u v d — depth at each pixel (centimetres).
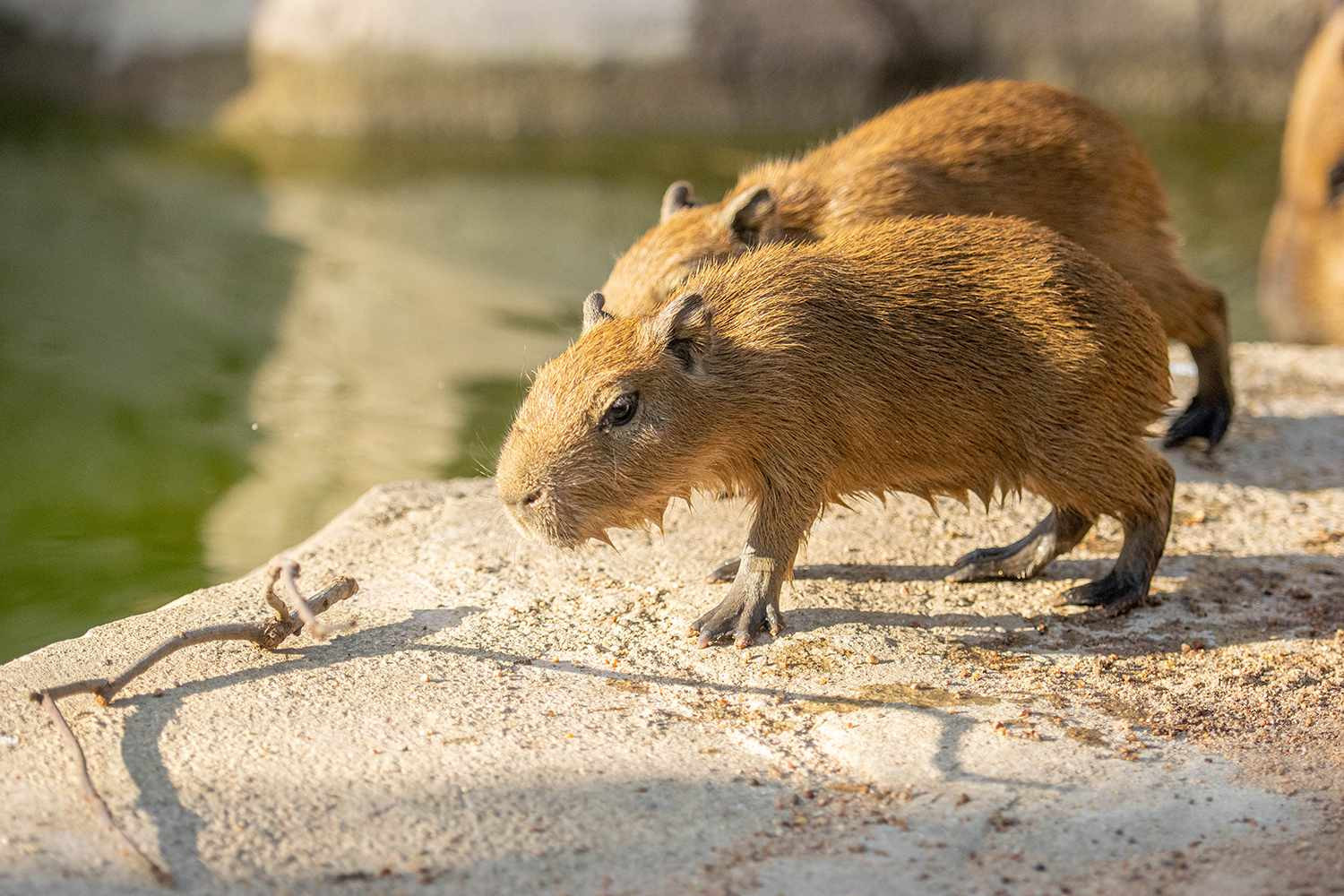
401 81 1984
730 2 2038
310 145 1947
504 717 581
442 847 494
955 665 643
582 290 1418
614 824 509
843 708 599
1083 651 661
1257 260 1603
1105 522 809
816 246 706
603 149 1958
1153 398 686
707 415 639
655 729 577
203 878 474
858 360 659
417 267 1476
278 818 507
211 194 1725
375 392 1154
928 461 682
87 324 1298
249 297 1378
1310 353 1105
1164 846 504
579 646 650
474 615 678
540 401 634
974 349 666
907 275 674
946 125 873
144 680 600
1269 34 2139
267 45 2022
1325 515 819
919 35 2153
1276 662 649
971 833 510
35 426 1079
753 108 2066
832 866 488
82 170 1805
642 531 780
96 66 2100
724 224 816
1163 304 895
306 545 760
